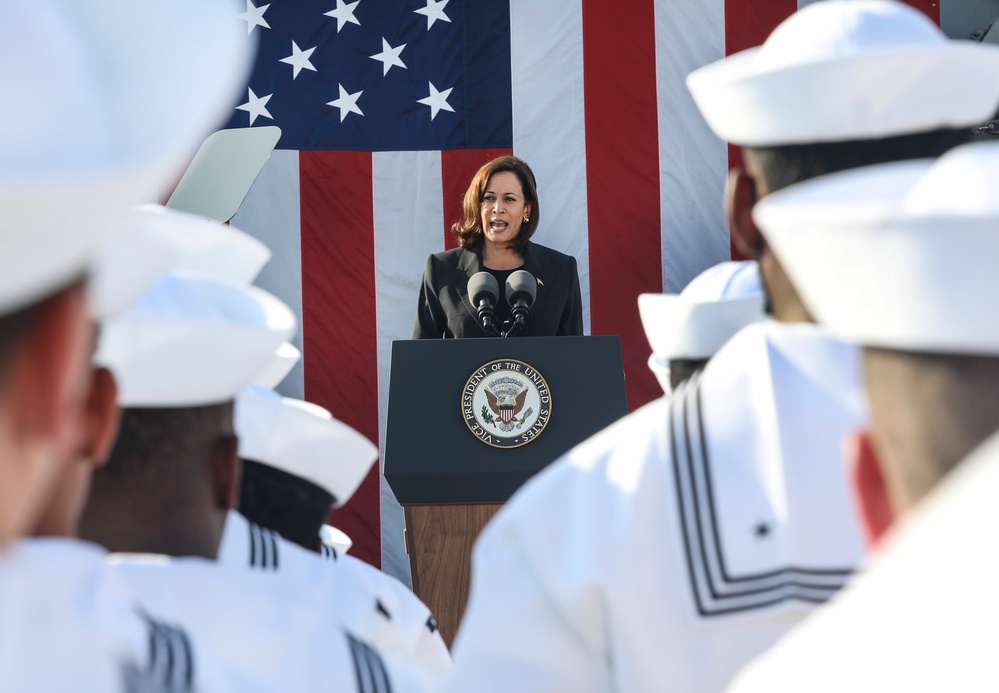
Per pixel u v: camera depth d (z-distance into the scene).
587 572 3.80
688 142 22.59
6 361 1.96
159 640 2.89
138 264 2.78
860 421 3.72
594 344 11.70
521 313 13.93
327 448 5.82
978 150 2.49
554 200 22.52
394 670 4.58
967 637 1.40
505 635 3.91
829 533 3.66
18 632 2.19
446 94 22.59
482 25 22.66
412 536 11.52
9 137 1.83
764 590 3.67
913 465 2.53
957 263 2.34
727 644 3.70
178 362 4.05
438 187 22.42
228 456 4.30
